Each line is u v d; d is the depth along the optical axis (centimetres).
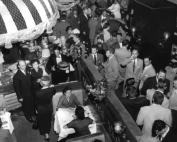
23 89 633
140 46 825
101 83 555
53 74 736
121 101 520
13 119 692
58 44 839
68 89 579
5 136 422
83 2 1303
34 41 815
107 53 673
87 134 501
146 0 878
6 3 269
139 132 436
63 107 602
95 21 1025
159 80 570
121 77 794
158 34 838
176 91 546
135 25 939
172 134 411
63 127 545
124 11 1181
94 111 597
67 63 727
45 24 298
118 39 807
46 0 312
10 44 270
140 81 680
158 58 864
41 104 590
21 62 610
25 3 280
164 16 820
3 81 663
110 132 543
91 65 646
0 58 704
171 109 507
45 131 616
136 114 521
